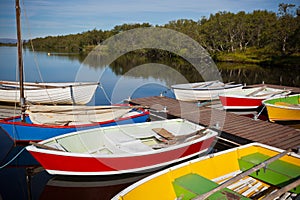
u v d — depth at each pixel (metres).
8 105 10.81
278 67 25.53
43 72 18.58
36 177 4.88
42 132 6.05
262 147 4.56
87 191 4.54
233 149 4.37
